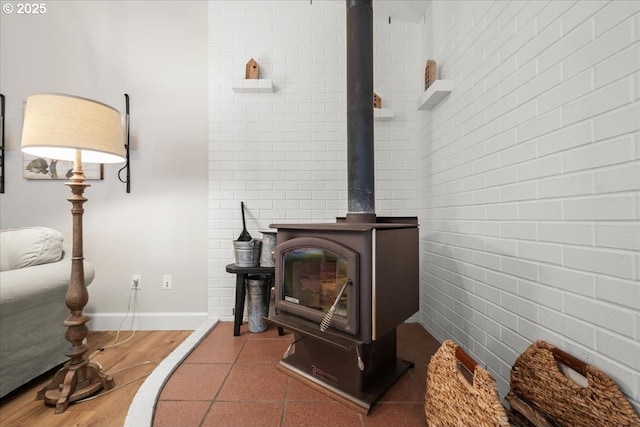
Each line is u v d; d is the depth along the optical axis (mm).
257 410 1189
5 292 1308
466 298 1539
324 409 1195
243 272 1893
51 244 1646
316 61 2232
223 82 2225
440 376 1052
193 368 1513
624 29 757
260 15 2225
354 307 1151
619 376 766
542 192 1028
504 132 1233
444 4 1787
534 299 1065
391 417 1148
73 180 1368
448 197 1742
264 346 1770
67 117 1202
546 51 1010
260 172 2232
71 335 1371
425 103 1904
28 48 2186
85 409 1297
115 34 2193
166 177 2219
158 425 1106
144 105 2207
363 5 1545
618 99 773
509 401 1043
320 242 1259
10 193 2170
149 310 2217
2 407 1319
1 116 2154
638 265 728
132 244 2213
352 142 1564
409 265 1396
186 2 2215
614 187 785
